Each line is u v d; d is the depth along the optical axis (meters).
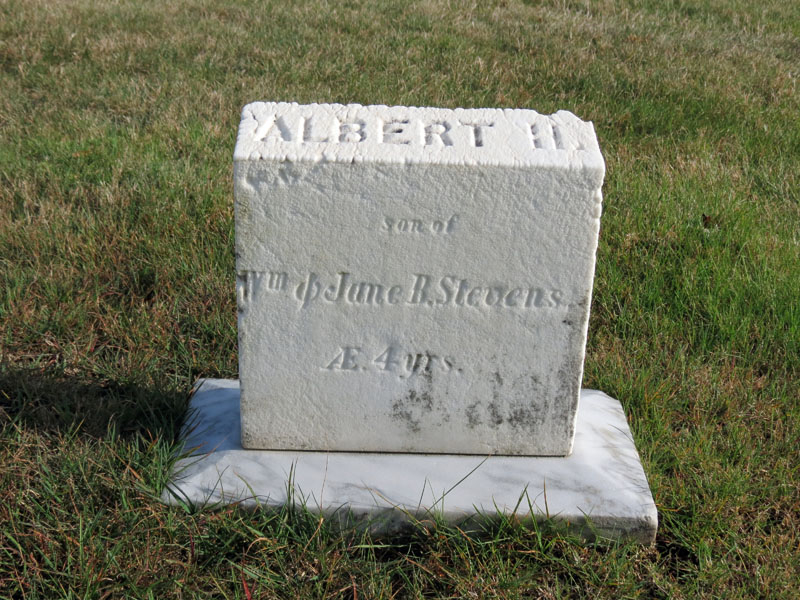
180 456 1.11
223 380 1.26
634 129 2.03
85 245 1.47
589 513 1.07
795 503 1.12
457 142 1.03
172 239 1.50
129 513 1.05
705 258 1.51
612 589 1.04
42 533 1.03
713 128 2.03
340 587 1.03
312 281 1.06
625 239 1.53
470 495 1.09
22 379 1.23
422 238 1.04
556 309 1.07
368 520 1.07
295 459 1.12
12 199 1.59
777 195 1.73
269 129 1.04
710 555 1.07
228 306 1.38
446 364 1.10
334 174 1.01
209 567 1.03
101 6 2.66
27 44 2.31
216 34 2.48
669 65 2.39
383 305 1.07
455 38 2.55
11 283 1.40
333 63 2.32
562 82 2.26
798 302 1.40
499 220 1.03
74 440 1.14
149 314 1.37
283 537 1.05
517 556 1.06
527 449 1.14
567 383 1.10
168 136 1.83
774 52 2.62
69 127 1.86
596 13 2.96
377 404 1.11
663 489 1.13
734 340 1.35
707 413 1.24
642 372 1.28
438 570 1.04
